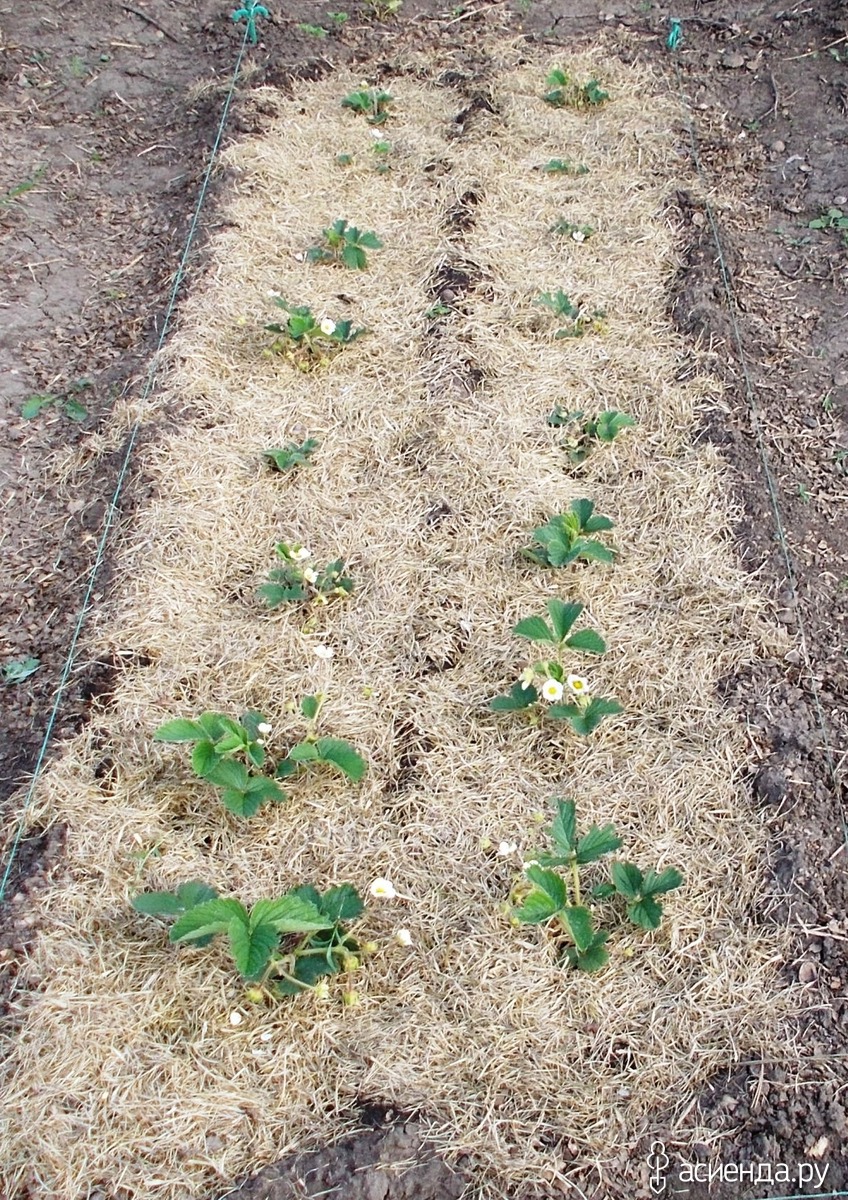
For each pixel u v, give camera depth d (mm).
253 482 1919
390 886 1398
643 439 1994
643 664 1680
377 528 1854
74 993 1362
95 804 1534
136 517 1877
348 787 1557
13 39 3018
